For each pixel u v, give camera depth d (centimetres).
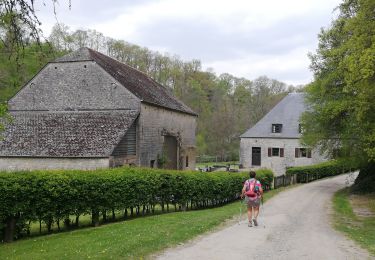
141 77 3925
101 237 1082
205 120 6844
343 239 1155
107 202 1420
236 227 1307
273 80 8488
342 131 2767
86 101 3180
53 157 2566
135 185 1556
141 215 1664
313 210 1897
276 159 5250
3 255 908
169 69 7069
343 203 2183
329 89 2759
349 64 1513
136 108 3042
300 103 5453
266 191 2888
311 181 4006
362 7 1554
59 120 2908
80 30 5678
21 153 2605
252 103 8131
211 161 6650
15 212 1116
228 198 2320
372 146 1961
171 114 3681
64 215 1278
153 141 3272
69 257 835
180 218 1488
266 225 1368
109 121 2855
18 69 993
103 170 1471
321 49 2897
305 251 964
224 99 7750
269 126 5366
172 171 1827
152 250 920
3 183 1091
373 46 1390
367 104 1661
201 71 7619
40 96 3288
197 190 1917
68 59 3253
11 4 836
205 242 1038
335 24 2627
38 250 941
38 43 916
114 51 6366
